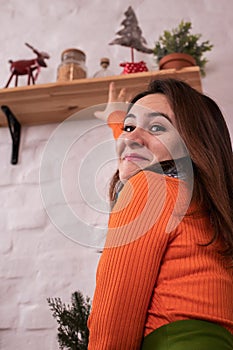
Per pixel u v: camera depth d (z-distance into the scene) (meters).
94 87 1.43
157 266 0.58
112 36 1.77
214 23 1.73
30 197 1.51
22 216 1.48
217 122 0.79
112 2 1.84
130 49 1.71
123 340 0.55
